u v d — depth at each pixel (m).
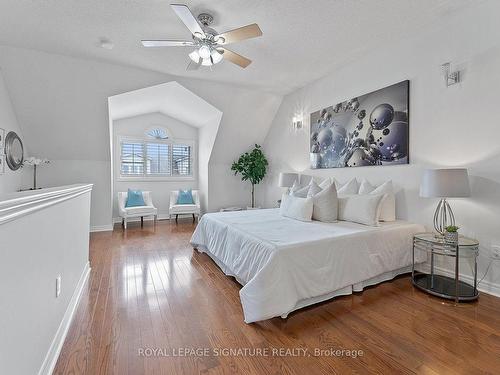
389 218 2.95
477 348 1.62
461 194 2.22
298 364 1.50
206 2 2.34
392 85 3.11
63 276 1.76
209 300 2.26
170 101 5.28
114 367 1.46
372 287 2.54
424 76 2.83
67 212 1.89
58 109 4.04
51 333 1.49
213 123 5.51
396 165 3.10
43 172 4.56
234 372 1.43
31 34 2.90
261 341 1.70
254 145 6.09
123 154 5.87
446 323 1.91
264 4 2.38
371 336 1.76
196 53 2.53
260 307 1.84
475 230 2.46
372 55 3.37
